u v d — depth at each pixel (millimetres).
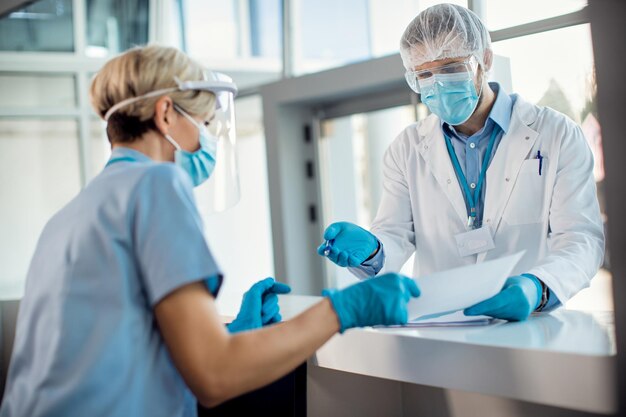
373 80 3422
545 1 1834
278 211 4078
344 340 1278
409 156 1803
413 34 1564
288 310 1529
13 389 1014
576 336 1096
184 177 1009
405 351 1175
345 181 4660
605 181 1046
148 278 934
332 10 3916
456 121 1571
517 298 1211
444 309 1088
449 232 1700
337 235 1600
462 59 1529
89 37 4992
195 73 1102
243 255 5324
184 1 5039
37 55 4797
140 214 954
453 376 1107
